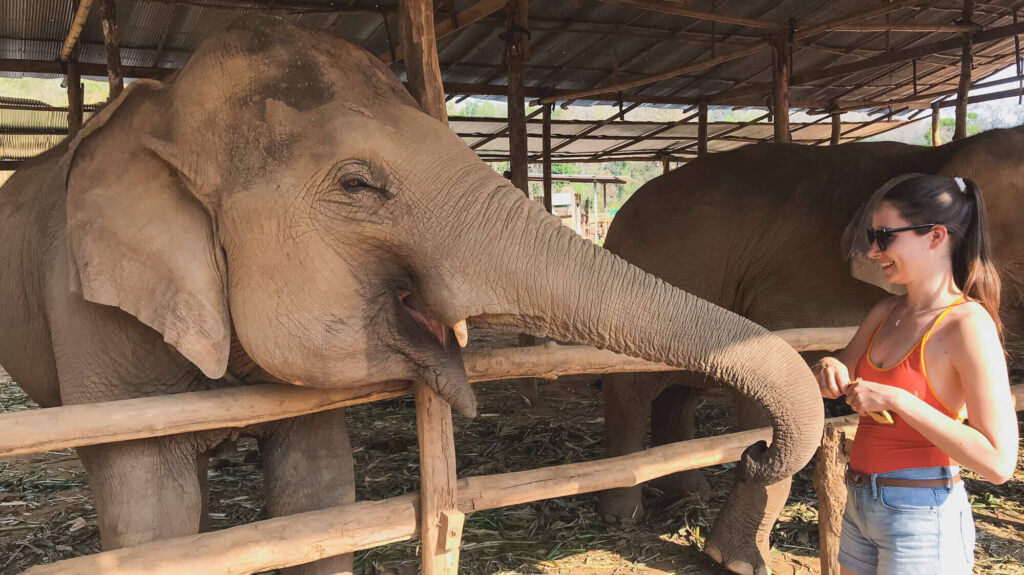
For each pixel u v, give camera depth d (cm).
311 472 246
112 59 514
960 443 160
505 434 507
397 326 197
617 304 184
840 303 349
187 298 195
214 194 195
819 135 1533
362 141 187
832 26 723
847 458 276
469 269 185
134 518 211
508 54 623
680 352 186
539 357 237
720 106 1218
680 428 421
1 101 826
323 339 190
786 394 187
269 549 203
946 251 174
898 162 362
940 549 176
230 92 195
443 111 220
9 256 264
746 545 314
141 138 200
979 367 162
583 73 998
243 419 204
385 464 447
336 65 199
